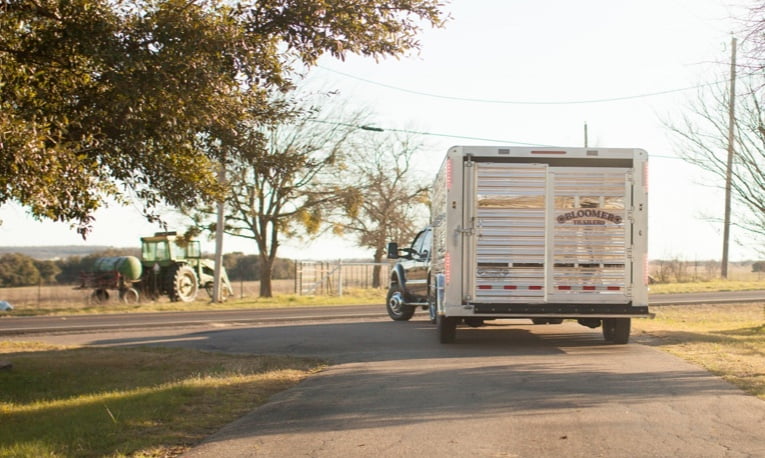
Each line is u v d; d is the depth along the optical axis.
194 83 9.78
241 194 34.69
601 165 13.18
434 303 17.33
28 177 8.43
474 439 6.95
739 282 40.69
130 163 10.99
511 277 13.14
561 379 10.03
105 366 13.01
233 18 10.53
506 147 13.18
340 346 14.78
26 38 10.04
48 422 8.45
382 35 10.91
